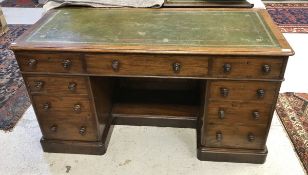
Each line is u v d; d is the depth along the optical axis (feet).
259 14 5.11
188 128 6.18
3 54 9.21
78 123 5.16
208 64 4.11
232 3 5.53
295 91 7.15
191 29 4.58
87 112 4.99
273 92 4.34
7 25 11.21
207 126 4.89
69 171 5.22
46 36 4.49
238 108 4.60
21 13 12.67
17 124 6.37
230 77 4.22
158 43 4.15
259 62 4.01
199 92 6.41
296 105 6.65
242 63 4.05
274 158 5.33
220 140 5.05
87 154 5.54
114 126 6.26
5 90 7.53
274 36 4.27
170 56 4.09
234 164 5.23
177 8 5.48
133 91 6.77
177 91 6.75
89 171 5.21
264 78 4.17
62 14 5.34
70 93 4.76
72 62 4.33
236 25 4.68
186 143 5.76
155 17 5.08
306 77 7.66
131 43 4.18
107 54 4.17
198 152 5.26
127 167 5.27
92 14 5.30
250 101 4.50
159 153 5.55
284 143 5.65
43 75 4.57
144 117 6.12
